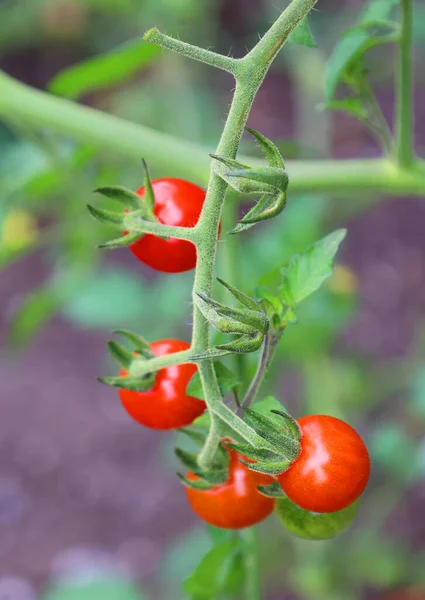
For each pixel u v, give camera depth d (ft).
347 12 3.43
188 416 1.13
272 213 0.94
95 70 1.58
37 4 4.20
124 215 1.08
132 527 3.34
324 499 1.04
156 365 1.07
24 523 3.39
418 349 3.04
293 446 1.03
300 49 2.76
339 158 4.21
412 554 2.78
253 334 0.97
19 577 3.18
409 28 1.36
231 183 0.94
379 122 1.46
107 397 3.82
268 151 0.95
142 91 3.58
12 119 1.61
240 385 1.09
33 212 3.08
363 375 2.57
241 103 0.97
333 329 2.21
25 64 4.90
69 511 3.43
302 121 3.08
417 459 2.33
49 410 3.77
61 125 1.57
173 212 1.10
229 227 1.54
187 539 2.83
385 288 3.90
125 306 2.25
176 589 2.85
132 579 3.10
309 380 2.38
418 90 4.33
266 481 1.11
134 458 3.59
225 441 1.10
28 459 3.61
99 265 4.05
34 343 4.06
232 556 1.26
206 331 1.03
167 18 2.86
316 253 1.13
